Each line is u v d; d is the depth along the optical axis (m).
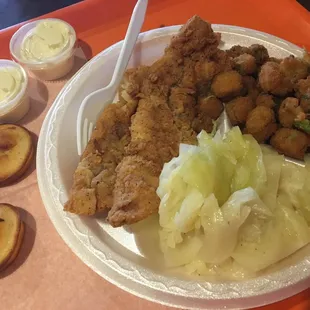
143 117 0.23
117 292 0.20
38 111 0.28
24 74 0.28
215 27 0.28
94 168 0.22
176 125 0.23
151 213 0.20
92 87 0.26
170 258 0.20
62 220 0.21
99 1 0.33
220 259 0.19
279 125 0.23
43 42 0.29
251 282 0.18
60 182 0.22
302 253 0.19
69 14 0.32
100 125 0.23
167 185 0.20
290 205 0.20
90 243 0.20
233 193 0.19
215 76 0.24
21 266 0.22
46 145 0.23
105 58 0.27
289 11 0.30
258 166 0.21
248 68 0.24
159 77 0.24
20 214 0.23
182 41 0.24
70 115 0.25
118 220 0.19
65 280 0.21
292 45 0.26
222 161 0.20
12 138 0.25
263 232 0.19
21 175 0.25
